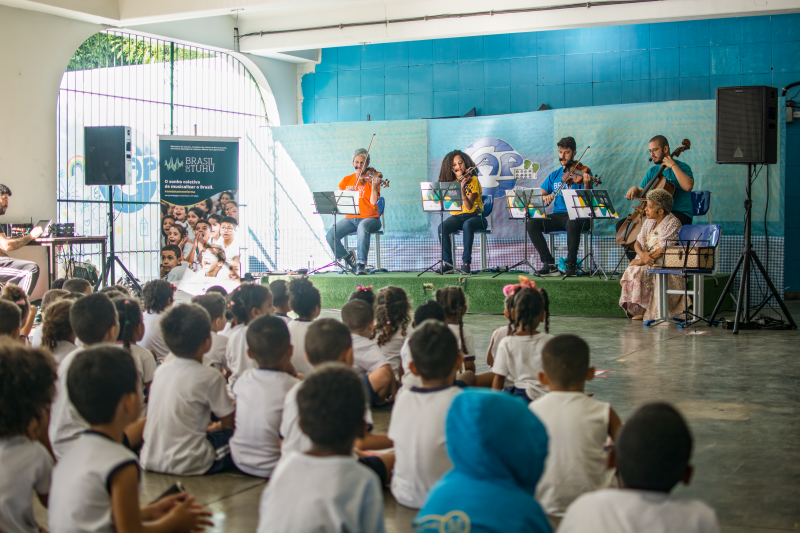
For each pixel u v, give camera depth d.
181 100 9.65
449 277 7.61
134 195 9.56
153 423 2.58
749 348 5.18
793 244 8.61
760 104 5.72
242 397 2.54
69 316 2.73
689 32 8.77
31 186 7.44
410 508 2.19
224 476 2.57
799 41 8.40
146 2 7.76
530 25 8.30
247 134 9.50
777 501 2.38
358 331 3.29
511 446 1.34
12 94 7.23
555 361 2.16
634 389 3.96
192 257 7.40
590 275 7.50
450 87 9.86
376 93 10.26
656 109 8.05
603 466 2.13
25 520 1.67
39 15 7.43
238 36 9.64
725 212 7.83
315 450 1.49
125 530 1.58
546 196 7.26
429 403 2.13
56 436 2.38
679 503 1.30
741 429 3.21
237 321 3.44
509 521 1.29
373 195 8.05
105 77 9.52
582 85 9.20
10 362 1.64
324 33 9.20
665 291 6.39
